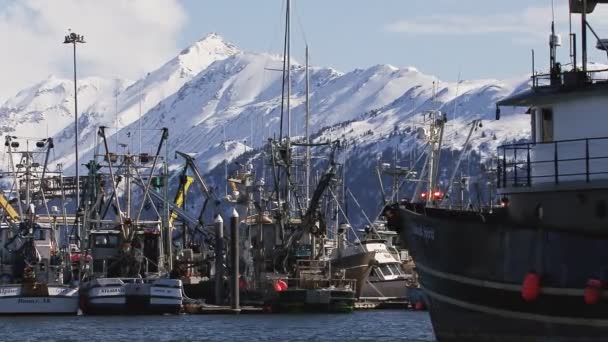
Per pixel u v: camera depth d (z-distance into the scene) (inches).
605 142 2699.3
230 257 5974.4
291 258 6294.3
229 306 5871.1
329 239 7445.9
